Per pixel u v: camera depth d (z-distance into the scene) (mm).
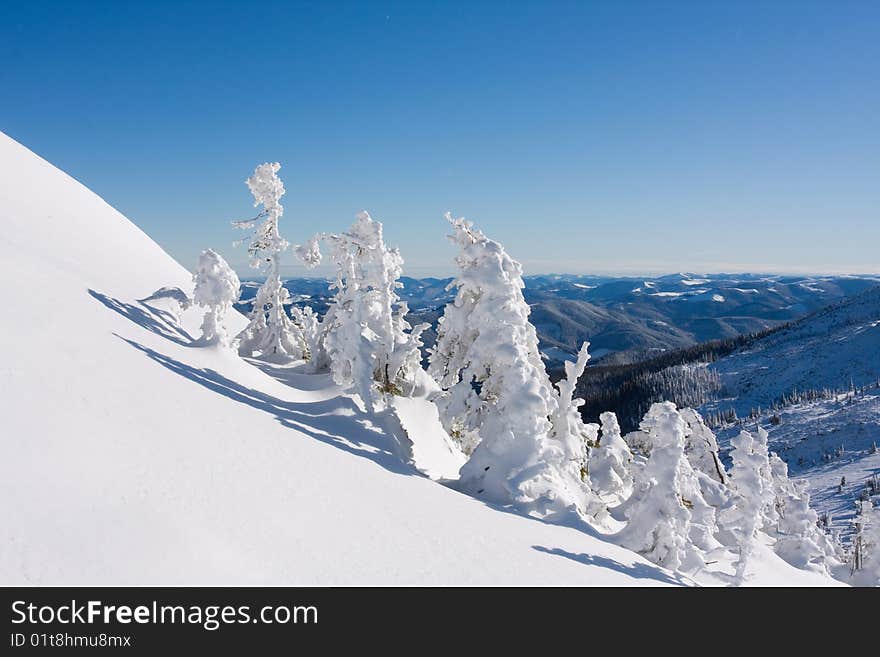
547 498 18000
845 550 54625
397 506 13062
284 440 14148
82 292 16688
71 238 24016
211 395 14789
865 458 159500
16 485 7570
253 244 28344
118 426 10281
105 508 8000
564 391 22047
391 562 10258
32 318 12531
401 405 22344
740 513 18578
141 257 29641
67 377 10938
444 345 21312
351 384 22328
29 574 6598
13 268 15062
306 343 28781
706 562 18750
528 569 11984
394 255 23500
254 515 9797
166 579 7414
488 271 19594
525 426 18625
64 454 8664
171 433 11133
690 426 30828
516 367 18750
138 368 13375
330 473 13312
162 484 9266
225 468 10891
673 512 17359
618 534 17875
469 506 15680
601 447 26203
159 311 20672
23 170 28000
